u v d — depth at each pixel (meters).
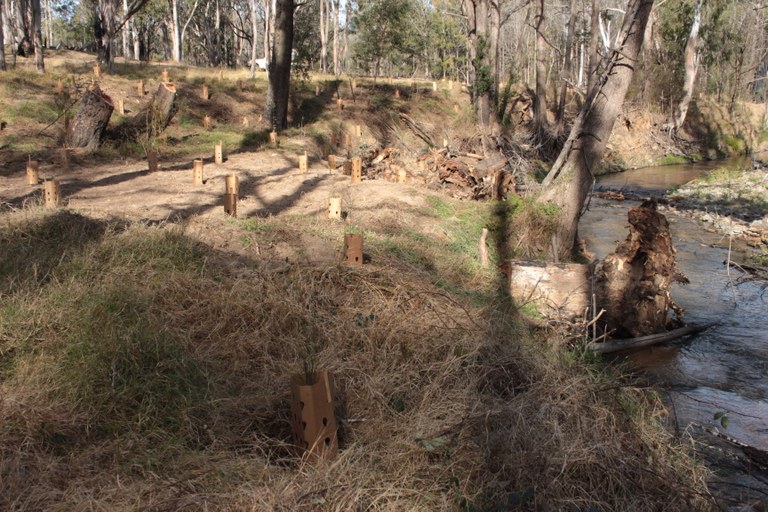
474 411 4.82
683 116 40.44
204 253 7.34
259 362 5.66
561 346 6.92
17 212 8.05
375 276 7.54
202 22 57.03
